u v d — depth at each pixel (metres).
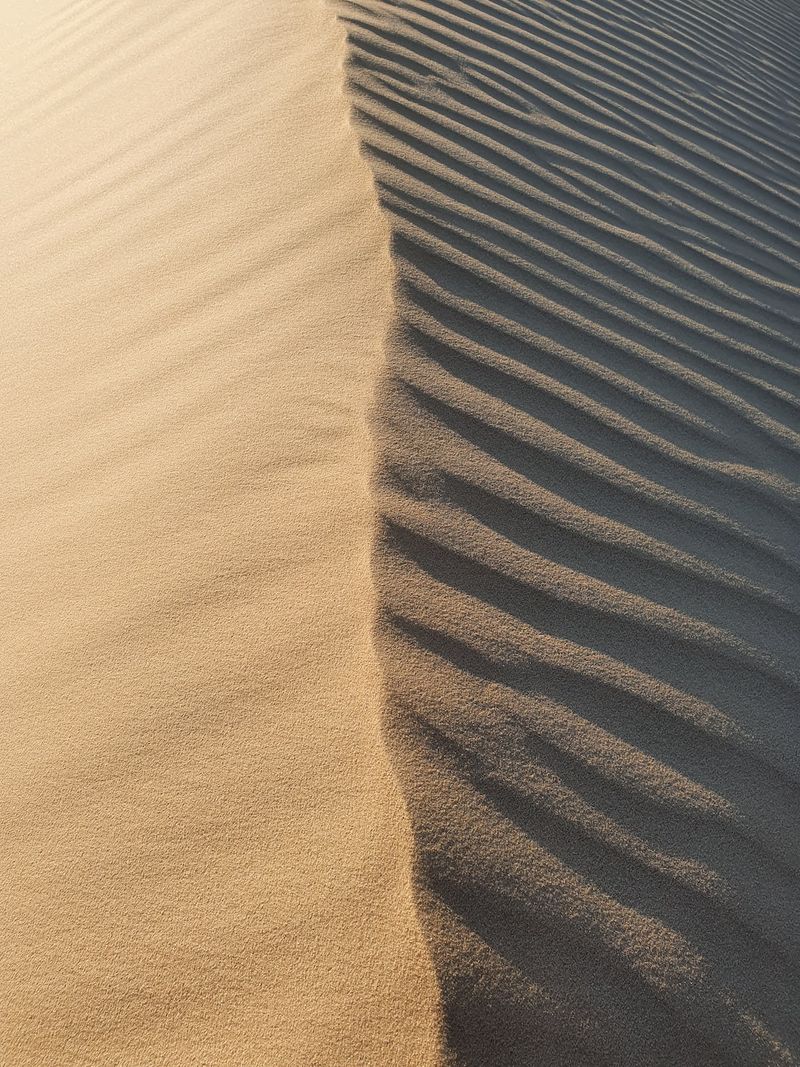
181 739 1.63
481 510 2.09
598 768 1.67
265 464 2.14
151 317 2.82
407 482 2.06
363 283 2.69
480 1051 1.23
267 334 2.56
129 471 2.28
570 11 5.52
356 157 3.22
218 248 3.00
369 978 1.27
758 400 2.95
